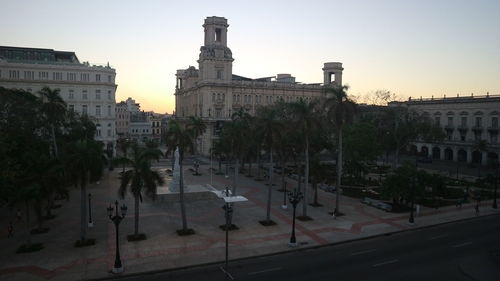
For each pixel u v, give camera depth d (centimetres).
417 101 12131
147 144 5809
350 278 2772
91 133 7462
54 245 3406
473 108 10512
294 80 13812
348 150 6438
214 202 5281
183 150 3819
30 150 4347
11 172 3259
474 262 3133
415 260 3170
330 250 3431
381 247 3522
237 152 4697
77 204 4991
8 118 4609
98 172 3419
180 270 2920
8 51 10156
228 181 7088
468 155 10631
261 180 7250
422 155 12169
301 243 3559
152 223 4150
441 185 5259
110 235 3703
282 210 4878
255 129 4372
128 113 19925
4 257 3106
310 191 6238
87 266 2948
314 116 4450
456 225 4350
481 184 6850
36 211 3434
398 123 8956
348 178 6931
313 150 5259
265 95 12075
